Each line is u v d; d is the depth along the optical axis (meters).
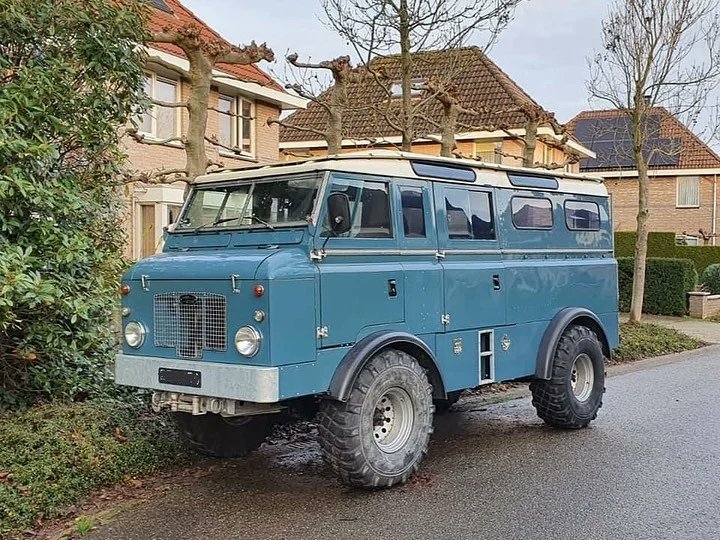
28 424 5.87
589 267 8.04
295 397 5.07
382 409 5.71
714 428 7.55
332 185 5.51
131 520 5.03
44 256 6.25
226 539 4.70
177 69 9.78
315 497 5.49
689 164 33.94
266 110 18.83
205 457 6.41
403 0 9.37
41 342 6.55
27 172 6.14
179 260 5.51
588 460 6.43
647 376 10.87
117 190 8.20
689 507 5.21
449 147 11.52
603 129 23.64
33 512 4.93
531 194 7.46
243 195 5.93
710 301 18.94
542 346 7.29
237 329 5.03
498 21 9.88
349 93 13.12
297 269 5.12
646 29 14.27
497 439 7.23
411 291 5.96
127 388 7.09
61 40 6.73
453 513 5.13
